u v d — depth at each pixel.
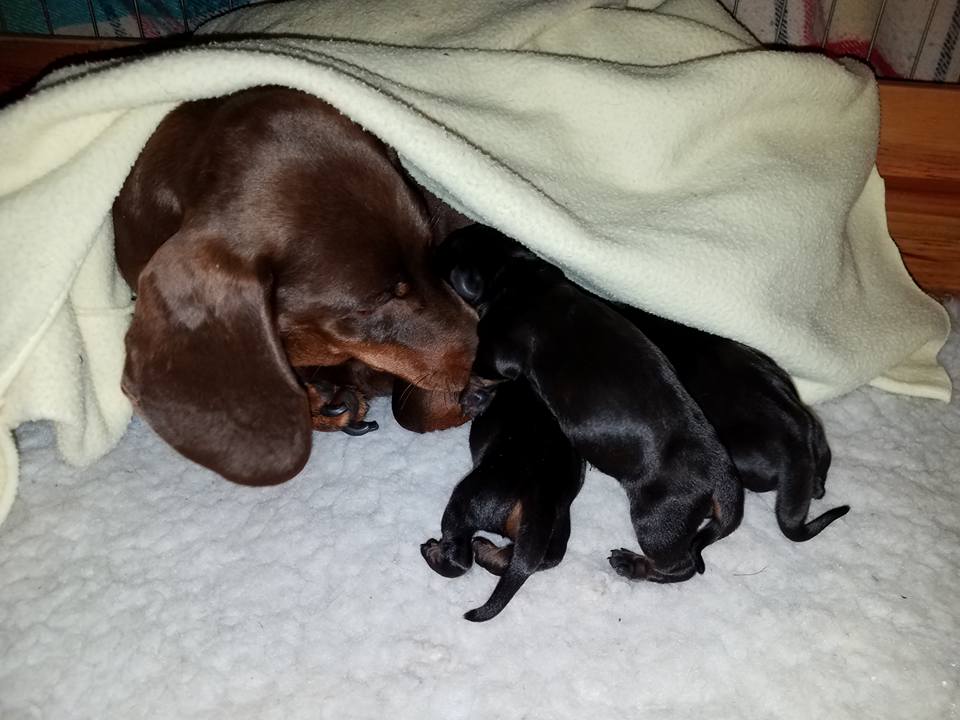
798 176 0.34
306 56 0.30
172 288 0.29
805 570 0.33
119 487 0.35
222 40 0.36
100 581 0.32
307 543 0.33
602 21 0.37
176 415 0.30
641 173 0.34
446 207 0.39
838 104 0.36
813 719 0.29
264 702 0.29
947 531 0.34
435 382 0.33
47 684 0.29
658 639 0.31
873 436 0.38
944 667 0.30
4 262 0.30
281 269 0.29
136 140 0.30
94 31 0.44
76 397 0.32
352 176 0.29
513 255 0.36
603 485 0.36
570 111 0.33
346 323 0.31
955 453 0.37
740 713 0.29
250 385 0.30
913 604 0.32
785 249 0.33
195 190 0.29
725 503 0.31
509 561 0.31
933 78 0.44
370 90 0.29
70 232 0.30
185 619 0.31
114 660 0.30
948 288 0.44
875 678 0.30
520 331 0.34
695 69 0.34
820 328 0.35
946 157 0.40
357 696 0.29
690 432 0.31
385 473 0.36
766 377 0.33
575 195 0.33
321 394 0.36
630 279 0.32
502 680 0.30
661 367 0.32
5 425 0.32
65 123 0.30
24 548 0.33
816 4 0.43
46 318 0.31
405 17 0.37
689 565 0.31
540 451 0.32
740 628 0.31
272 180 0.29
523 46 0.36
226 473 0.31
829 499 0.35
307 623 0.31
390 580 0.32
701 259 0.32
